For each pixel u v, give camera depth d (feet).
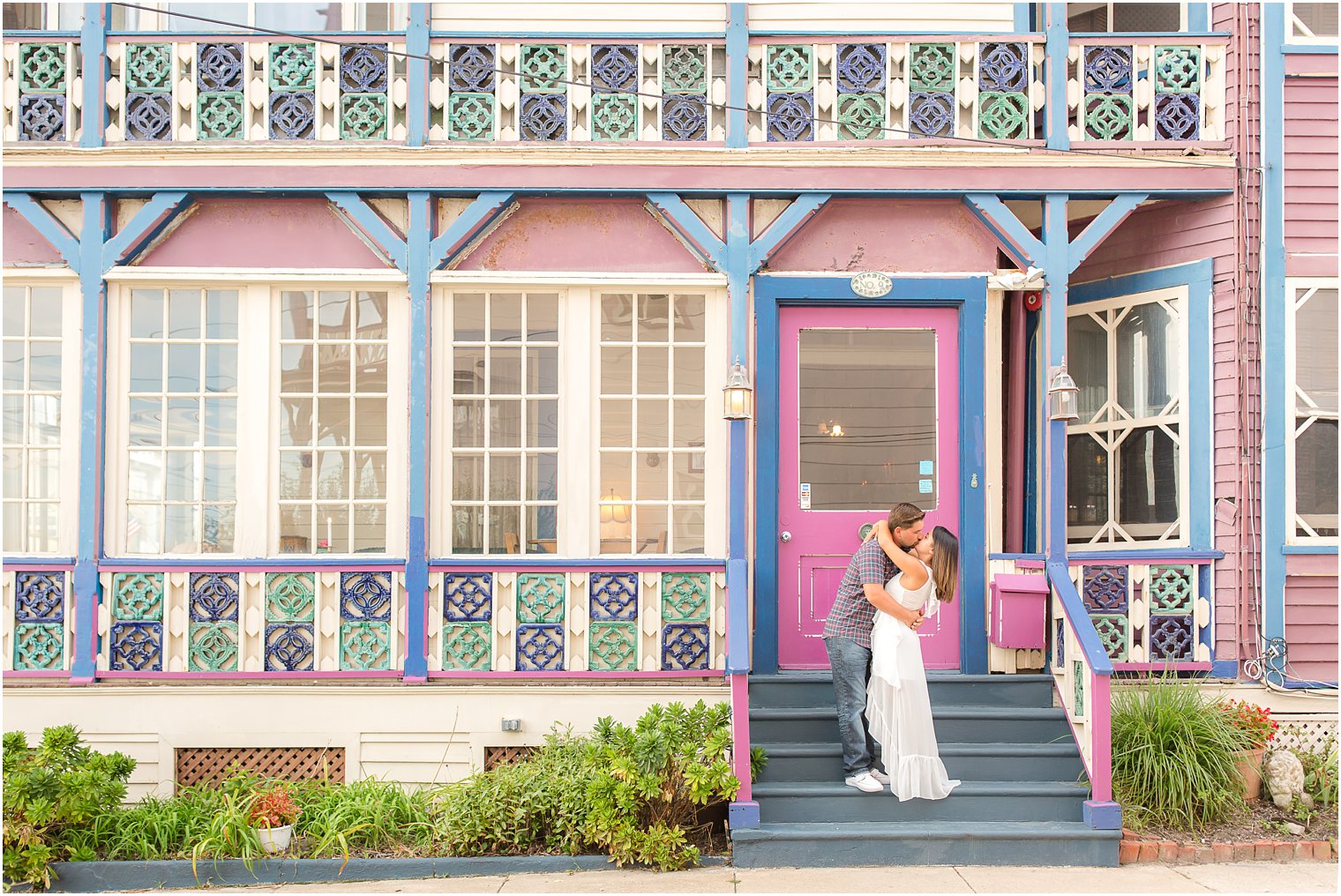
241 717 23.27
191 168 23.71
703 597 23.76
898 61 24.38
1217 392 24.23
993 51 24.30
